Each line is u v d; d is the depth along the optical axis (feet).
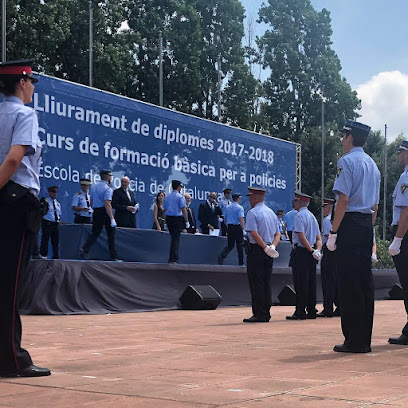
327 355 17.72
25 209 13.57
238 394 12.01
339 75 197.16
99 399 11.57
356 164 18.67
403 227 21.07
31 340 22.03
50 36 113.91
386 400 11.43
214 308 42.14
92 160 49.26
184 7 148.77
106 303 37.09
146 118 54.08
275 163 69.00
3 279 13.55
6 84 13.76
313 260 34.24
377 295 60.23
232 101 160.15
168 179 56.18
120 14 136.26
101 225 41.57
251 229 30.71
